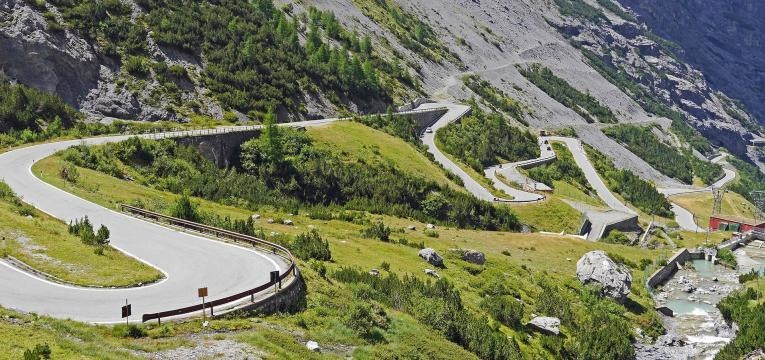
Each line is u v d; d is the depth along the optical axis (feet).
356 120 444.14
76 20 390.42
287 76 460.96
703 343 207.92
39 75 353.92
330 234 234.79
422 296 165.07
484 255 244.42
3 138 286.66
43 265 132.77
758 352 186.09
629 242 366.84
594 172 575.79
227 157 329.93
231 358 104.22
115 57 388.78
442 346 138.62
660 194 575.38
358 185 329.72
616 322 205.77
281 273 143.54
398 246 234.99
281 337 115.44
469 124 572.51
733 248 373.81
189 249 160.35
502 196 404.77
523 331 180.65
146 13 440.86
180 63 412.77
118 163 269.85
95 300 120.67
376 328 135.74
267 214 253.44
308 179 322.55
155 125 349.20
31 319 105.09
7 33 352.28
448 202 338.34
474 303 190.39
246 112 402.31
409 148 420.36
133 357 98.27
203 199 262.47
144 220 189.67
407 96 592.19
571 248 292.20
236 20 501.97
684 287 274.36
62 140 297.53
